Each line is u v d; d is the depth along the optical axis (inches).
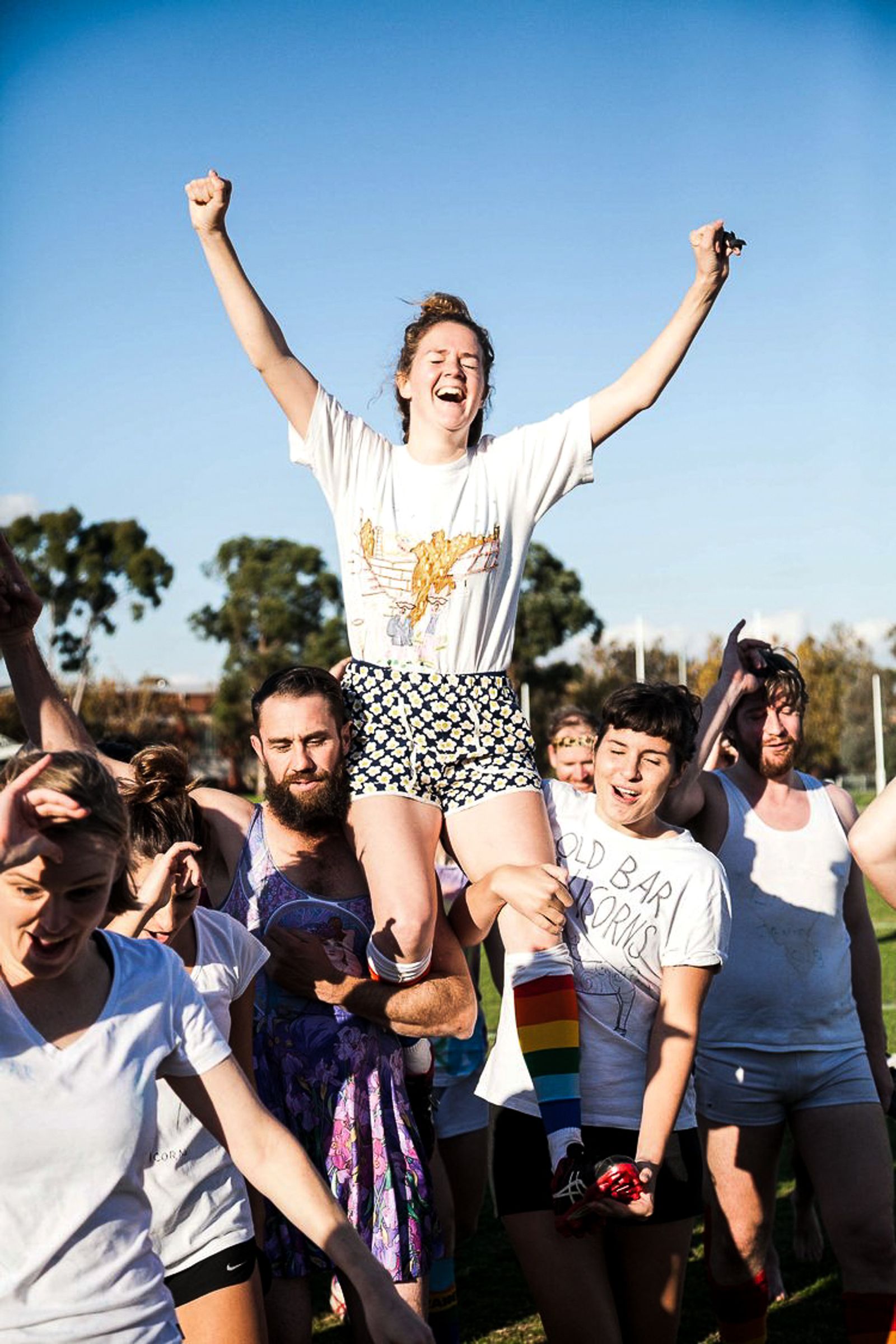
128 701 2325.3
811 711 2276.1
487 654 163.2
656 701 154.3
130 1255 95.3
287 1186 100.0
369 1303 96.0
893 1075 184.1
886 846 115.9
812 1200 229.9
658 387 165.9
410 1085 161.0
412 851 151.3
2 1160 91.0
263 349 160.7
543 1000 147.8
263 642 2605.8
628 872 154.6
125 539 2401.6
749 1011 174.9
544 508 169.0
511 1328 203.6
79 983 96.8
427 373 164.6
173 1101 121.3
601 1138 149.6
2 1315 91.3
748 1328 175.3
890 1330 156.8
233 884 156.1
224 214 158.7
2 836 86.1
